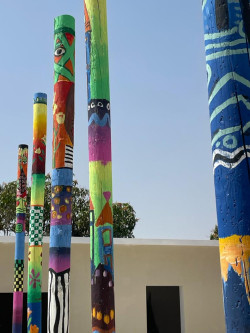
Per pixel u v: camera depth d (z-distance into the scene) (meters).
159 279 13.86
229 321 2.05
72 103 6.40
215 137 2.25
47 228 24.53
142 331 13.38
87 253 13.42
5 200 25.81
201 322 13.80
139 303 13.54
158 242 13.74
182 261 14.13
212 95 2.30
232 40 2.28
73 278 13.18
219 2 2.34
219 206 2.17
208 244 14.12
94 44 4.85
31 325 8.27
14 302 10.61
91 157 4.60
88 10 4.94
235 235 2.08
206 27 2.39
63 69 6.43
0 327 12.52
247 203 2.09
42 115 9.32
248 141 2.16
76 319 12.95
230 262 2.07
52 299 5.65
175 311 13.88
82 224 24.84
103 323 4.25
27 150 11.45
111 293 4.36
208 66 2.35
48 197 24.77
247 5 2.35
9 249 12.96
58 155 6.21
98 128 4.64
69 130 6.29
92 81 4.79
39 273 8.66
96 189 4.50
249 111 2.20
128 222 26.16
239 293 2.02
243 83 2.22
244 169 2.12
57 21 6.63
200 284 14.10
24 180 11.26
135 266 13.77
